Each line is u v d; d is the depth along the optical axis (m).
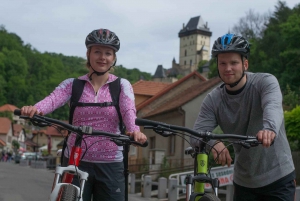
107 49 4.08
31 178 20.44
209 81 27.50
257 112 3.99
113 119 4.08
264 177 4.07
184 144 23.72
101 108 4.05
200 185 3.58
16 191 13.62
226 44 3.87
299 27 36.31
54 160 40.84
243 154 4.09
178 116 25.33
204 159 3.59
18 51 134.75
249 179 4.14
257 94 3.94
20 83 125.88
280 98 3.78
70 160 3.60
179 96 29.12
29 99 124.31
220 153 3.80
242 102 4.01
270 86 3.84
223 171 11.27
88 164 4.02
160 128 3.56
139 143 3.57
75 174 3.55
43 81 130.00
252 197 4.21
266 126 3.51
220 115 4.16
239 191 4.30
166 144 25.97
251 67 41.44
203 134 3.52
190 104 24.53
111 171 4.05
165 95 32.50
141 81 37.06
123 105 4.07
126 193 4.17
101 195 4.05
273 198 4.08
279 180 4.04
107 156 4.02
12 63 127.44
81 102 4.07
